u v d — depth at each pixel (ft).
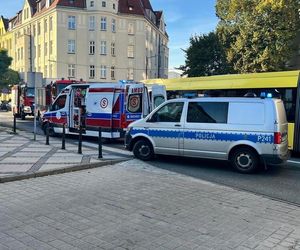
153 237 17.44
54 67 190.80
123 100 53.93
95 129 56.29
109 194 25.04
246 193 26.18
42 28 205.57
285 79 47.39
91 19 192.95
